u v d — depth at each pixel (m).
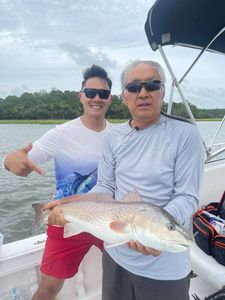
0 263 2.01
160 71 1.57
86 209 1.46
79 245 2.05
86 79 2.18
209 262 2.12
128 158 1.62
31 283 2.19
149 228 1.23
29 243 2.22
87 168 2.21
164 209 1.32
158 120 1.61
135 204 1.32
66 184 2.25
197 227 2.31
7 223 5.01
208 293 2.28
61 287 2.16
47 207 1.63
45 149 2.15
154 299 1.52
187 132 1.50
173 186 1.52
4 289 2.10
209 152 3.22
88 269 2.45
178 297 1.49
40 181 6.51
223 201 2.52
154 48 2.88
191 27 2.78
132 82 1.55
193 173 1.47
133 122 1.68
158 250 1.26
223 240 2.08
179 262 1.49
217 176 3.09
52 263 2.06
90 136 2.21
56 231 1.99
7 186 6.22
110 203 1.40
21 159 1.79
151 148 1.54
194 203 1.44
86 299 2.39
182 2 2.40
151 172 1.51
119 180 1.66
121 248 1.59
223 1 2.46
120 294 1.70
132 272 1.55
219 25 2.81
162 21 2.63
